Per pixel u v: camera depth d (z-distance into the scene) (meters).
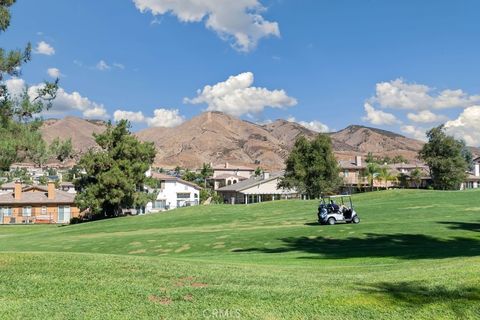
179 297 9.98
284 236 28.97
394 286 10.52
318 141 72.56
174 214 55.22
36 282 11.18
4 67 14.07
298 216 43.84
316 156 71.69
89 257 14.48
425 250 20.61
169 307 9.27
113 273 12.24
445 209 39.66
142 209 80.56
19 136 14.33
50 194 75.62
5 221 72.75
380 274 12.38
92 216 64.31
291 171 74.00
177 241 30.34
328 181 71.75
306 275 12.68
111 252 28.53
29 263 13.27
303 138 73.62
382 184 98.81
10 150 13.85
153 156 66.12
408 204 45.44
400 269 13.49
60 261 13.59
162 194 86.81
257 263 17.67
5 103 14.26
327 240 26.52
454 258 15.77
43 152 14.62
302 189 72.19
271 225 37.12
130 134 62.03
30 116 14.91
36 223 73.12
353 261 18.44
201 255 24.00
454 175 88.19
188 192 88.75
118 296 10.05
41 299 9.80
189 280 11.64
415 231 27.38
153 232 37.75
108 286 10.88
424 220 32.69
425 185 97.38
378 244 23.77
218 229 36.56
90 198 59.38
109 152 61.12
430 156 89.94
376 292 10.08
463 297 9.34
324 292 10.23
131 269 12.79
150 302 9.61
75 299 9.83
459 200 46.91
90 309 9.12
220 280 11.66
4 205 73.19
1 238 44.44
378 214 38.53
